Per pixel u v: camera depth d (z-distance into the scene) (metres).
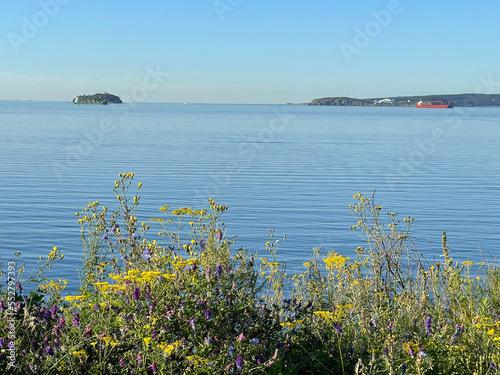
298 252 16.06
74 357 4.16
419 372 4.18
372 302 5.36
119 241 5.88
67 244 16.36
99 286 4.50
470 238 18.20
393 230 6.77
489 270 6.71
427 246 16.92
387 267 6.17
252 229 19.36
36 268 13.43
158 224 17.39
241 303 4.83
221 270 4.87
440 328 5.12
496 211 23.25
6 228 18.38
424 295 5.32
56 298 4.88
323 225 20.12
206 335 4.54
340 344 4.85
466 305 5.71
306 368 4.83
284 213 22.39
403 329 5.01
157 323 4.44
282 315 5.24
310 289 5.68
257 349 4.58
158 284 4.56
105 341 4.11
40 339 4.39
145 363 4.14
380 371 4.33
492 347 4.71
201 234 5.77
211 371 4.13
